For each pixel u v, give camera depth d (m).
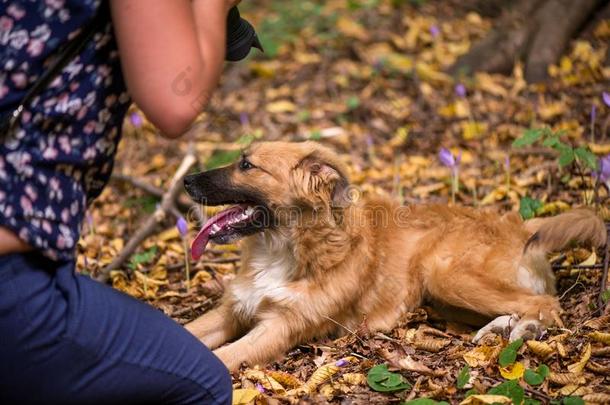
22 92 2.17
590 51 7.68
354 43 8.95
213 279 4.83
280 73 8.55
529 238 4.29
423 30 9.02
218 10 2.26
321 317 4.07
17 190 2.17
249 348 3.92
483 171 6.07
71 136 2.24
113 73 2.26
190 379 2.51
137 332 2.41
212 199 4.17
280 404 3.35
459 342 3.88
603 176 4.24
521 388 3.05
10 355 2.24
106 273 4.94
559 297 4.20
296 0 10.83
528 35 7.87
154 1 2.10
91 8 2.15
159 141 7.42
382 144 6.84
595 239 4.00
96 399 2.38
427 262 4.30
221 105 7.98
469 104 7.23
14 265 2.22
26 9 2.15
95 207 6.27
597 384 3.22
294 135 7.10
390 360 3.56
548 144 4.59
